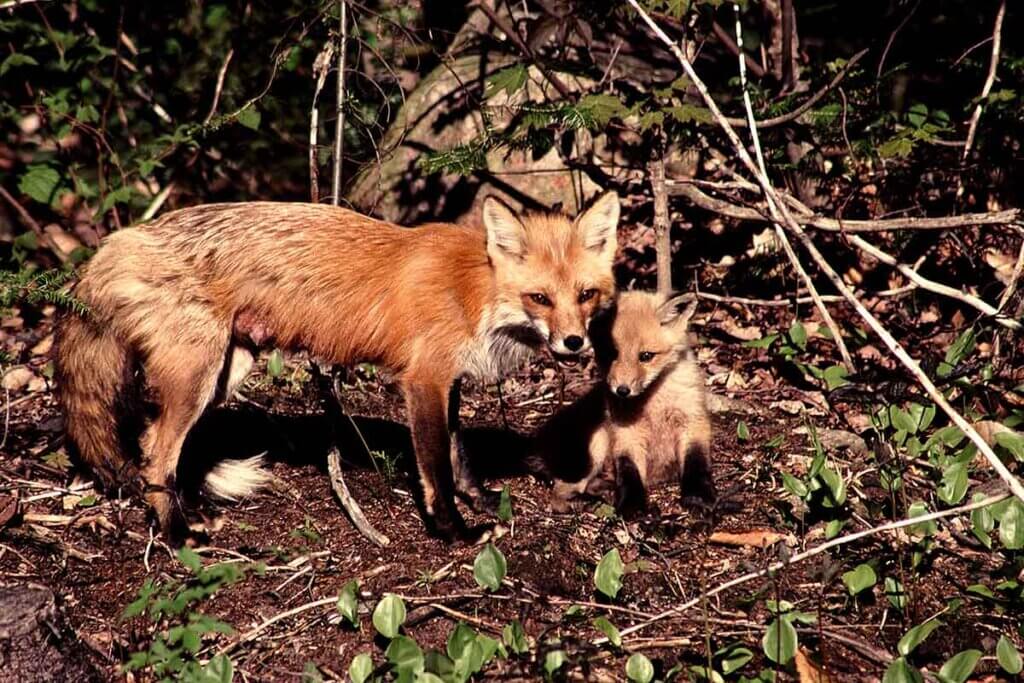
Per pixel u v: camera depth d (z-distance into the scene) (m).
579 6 10.29
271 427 9.38
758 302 10.37
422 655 5.93
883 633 6.55
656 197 10.29
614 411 8.30
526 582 6.93
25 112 13.40
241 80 13.77
